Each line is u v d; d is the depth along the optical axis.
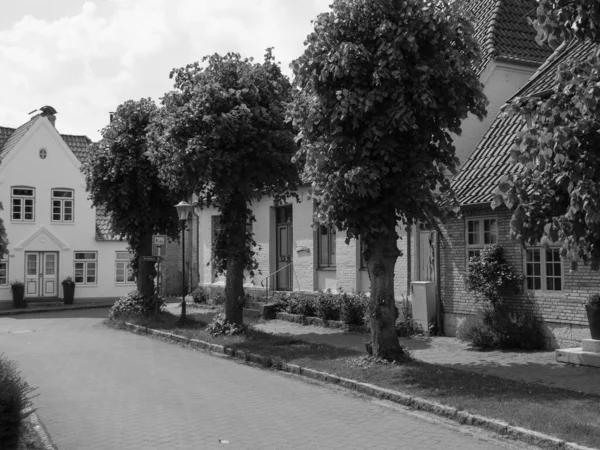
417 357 12.09
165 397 9.51
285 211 22.28
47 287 32.19
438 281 15.02
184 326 18.53
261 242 22.89
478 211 13.92
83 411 8.60
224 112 14.21
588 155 5.66
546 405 7.94
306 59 10.66
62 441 7.13
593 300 11.02
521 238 6.28
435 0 10.23
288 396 9.56
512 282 12.94
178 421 8.01
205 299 26.70
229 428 7.63
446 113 10.48
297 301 19.48
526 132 5.94
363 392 9.70
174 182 15.68
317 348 13.34
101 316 25.86
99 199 21.16
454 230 14.68
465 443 6.94
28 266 31.81
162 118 14.98
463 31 10.34
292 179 15.14
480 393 8.73
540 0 6.12
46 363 13.05
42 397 9.54
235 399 9.34
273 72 15.59
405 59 10.29
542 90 13.84
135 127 20.66
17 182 31.53
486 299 13.72
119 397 9.52
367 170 9.82
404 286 16.34
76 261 33.00
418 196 10.20
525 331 12.59
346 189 10.09
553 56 15.58
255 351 13.27
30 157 31.97
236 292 16.09
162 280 33.28
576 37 6.34
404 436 7.23
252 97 14.63
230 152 14.30
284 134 14.55
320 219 10.92
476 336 13.09
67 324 22.48
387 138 10.26
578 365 10.87
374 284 11.22
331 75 10.55
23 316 27.00
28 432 7.18
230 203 16.03
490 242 13.77
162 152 15.29
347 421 7.97
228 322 15.99
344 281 18.67
